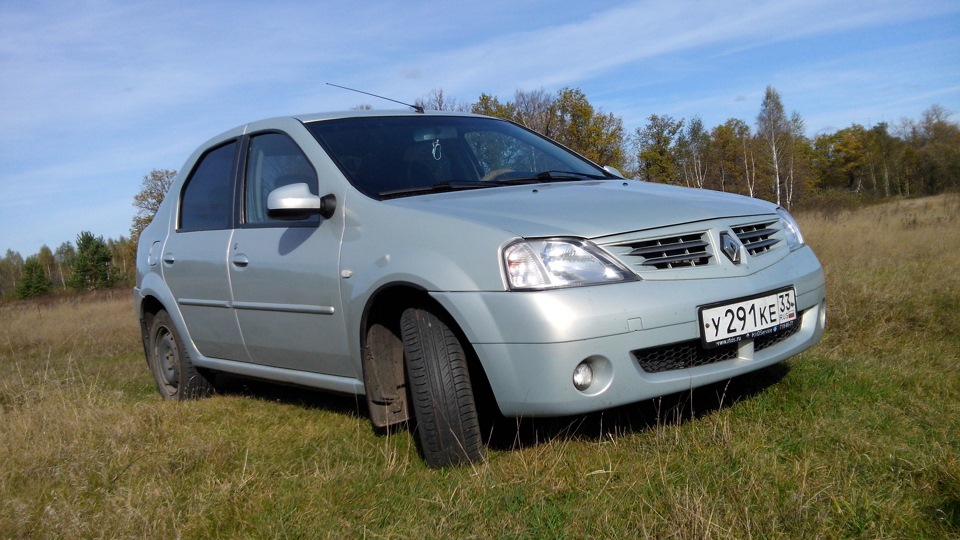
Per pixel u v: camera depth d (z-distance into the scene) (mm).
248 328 4348
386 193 3668
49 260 103938
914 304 5352
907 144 67562
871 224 14391
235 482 3221
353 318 3529
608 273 2994
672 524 2424
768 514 2436
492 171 4133
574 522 2574
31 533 2939
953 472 2643
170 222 5273
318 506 2932
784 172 58562
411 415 3611
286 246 3986
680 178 57188
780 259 3531
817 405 3496
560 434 3461
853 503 2486
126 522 2871
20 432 4246
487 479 2977
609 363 2910
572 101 31078
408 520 2740
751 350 3270
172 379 5344
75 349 10430
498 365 2982
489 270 3004
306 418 4305
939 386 3682
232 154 4770
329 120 4309
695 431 3281
